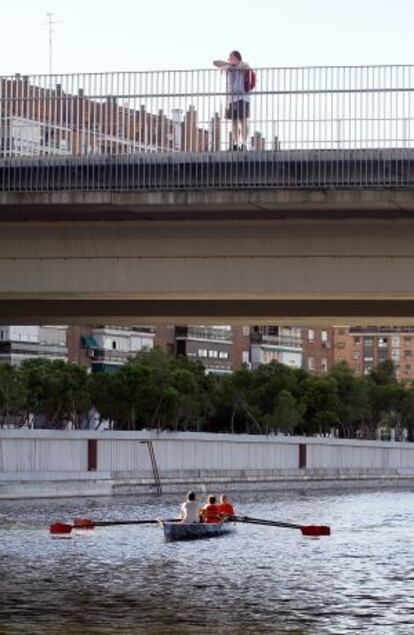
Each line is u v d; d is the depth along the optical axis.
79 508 117.38
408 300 60.31
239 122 53.06
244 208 51.81
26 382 173.62
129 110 55.47
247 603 53.72
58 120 57.16
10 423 179.12
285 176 51.00
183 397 183.62
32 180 53.19
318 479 187.12
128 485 149.25
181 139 54.00
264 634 46.88
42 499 131.88
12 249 55.69
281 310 64.06
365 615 51.03
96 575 62.56
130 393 178.12
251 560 70.12
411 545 80.94
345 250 53.31
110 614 50.66
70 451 148.62
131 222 54.34
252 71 53.03
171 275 54.56
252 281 53.97
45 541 79.44
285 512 121.00
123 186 52.34
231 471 169.25
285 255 53.72
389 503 141.12
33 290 55.56
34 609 51.72
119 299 59.97
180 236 54.28
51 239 55.31
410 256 52.88
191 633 46.88
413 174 50.16
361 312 63.53
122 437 156.12
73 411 177.75
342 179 50.56
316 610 52.09
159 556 71.31
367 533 91.69
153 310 65.69
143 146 54.94
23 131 57.78
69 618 49.66
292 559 71.00
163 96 54.75
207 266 54.34
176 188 51.84
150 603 53.44
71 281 55.28
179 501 134.62
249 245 53.84
